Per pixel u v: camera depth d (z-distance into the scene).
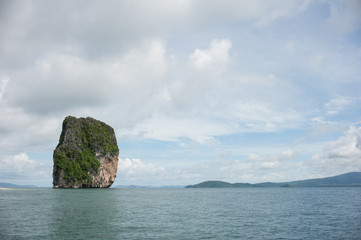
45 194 83.94
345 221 35.09
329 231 28.28
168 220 35.28
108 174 151.12
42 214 37.75
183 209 49.75
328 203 64.06
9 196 74.50
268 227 30.50
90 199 66.25
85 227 28.81
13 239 23.17
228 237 25.27
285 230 28.73
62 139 139.38
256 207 54.25
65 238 23.78
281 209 50.22
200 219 36.50
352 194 115.25
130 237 24.67
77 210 43.16
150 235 25.66
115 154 157.75
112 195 89.19
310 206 56.22
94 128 152.38
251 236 25.78
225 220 35.72
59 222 31.44
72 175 129.12
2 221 31.62
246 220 35.81
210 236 25.61
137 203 61.50
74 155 134.88
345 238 25.16
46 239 23.27
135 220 34.62
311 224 32.62
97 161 143.50
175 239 24.20
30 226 28.75
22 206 47.72
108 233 26.16
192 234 26.39
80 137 142.88
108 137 158.12
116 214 40.09
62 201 58.69
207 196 102.19
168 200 75.88
